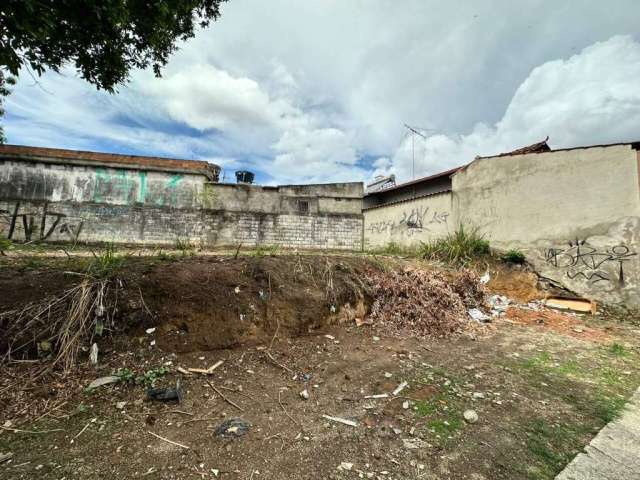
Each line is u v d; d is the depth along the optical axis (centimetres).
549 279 620
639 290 517
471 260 692
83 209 894
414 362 324
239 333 334
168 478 165
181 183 1103
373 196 1534
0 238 491
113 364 273
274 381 276
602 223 563
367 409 238
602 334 433
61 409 222
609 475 174
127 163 1052
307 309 388
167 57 443
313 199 1303
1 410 214
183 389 255
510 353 355
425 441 201
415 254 794
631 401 254
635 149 536
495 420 225
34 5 258
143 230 938
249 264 419
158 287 336
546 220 638
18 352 262
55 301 290
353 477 170
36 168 976
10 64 276
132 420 215
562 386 278
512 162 704
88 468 170
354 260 527
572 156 608
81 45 351
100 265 346
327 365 310
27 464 172
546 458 187
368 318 434
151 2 344
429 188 1227
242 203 1202
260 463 179
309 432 208
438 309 451
